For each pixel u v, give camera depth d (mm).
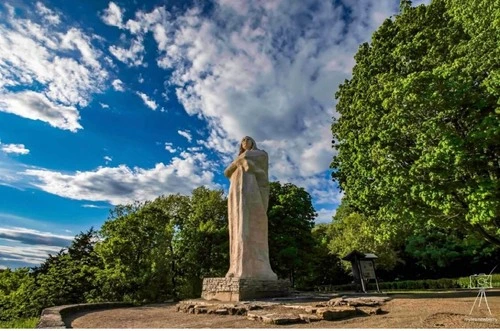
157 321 12578
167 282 28250
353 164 21047
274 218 34312
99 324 12102
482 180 13234
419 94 14273
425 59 18547
